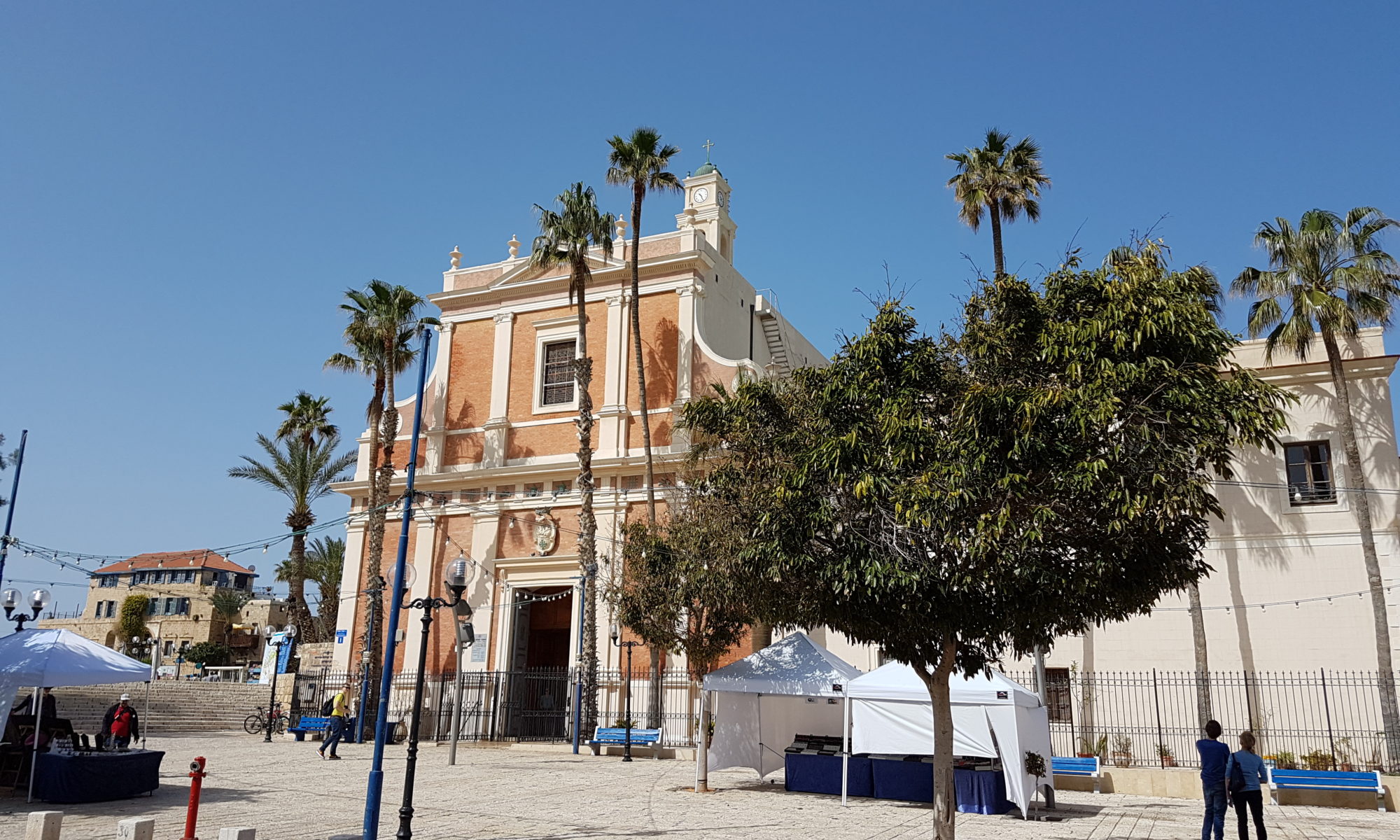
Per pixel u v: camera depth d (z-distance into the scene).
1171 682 23.98
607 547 29.78
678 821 14.12
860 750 17.69
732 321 35.03
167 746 25.97
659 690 27.88
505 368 33.47
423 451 33.78
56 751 15.62
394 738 28.70
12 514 19.94
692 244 32.41
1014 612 9.29
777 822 14.26
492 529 31.73
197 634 70.75
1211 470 25.00
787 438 10.74
